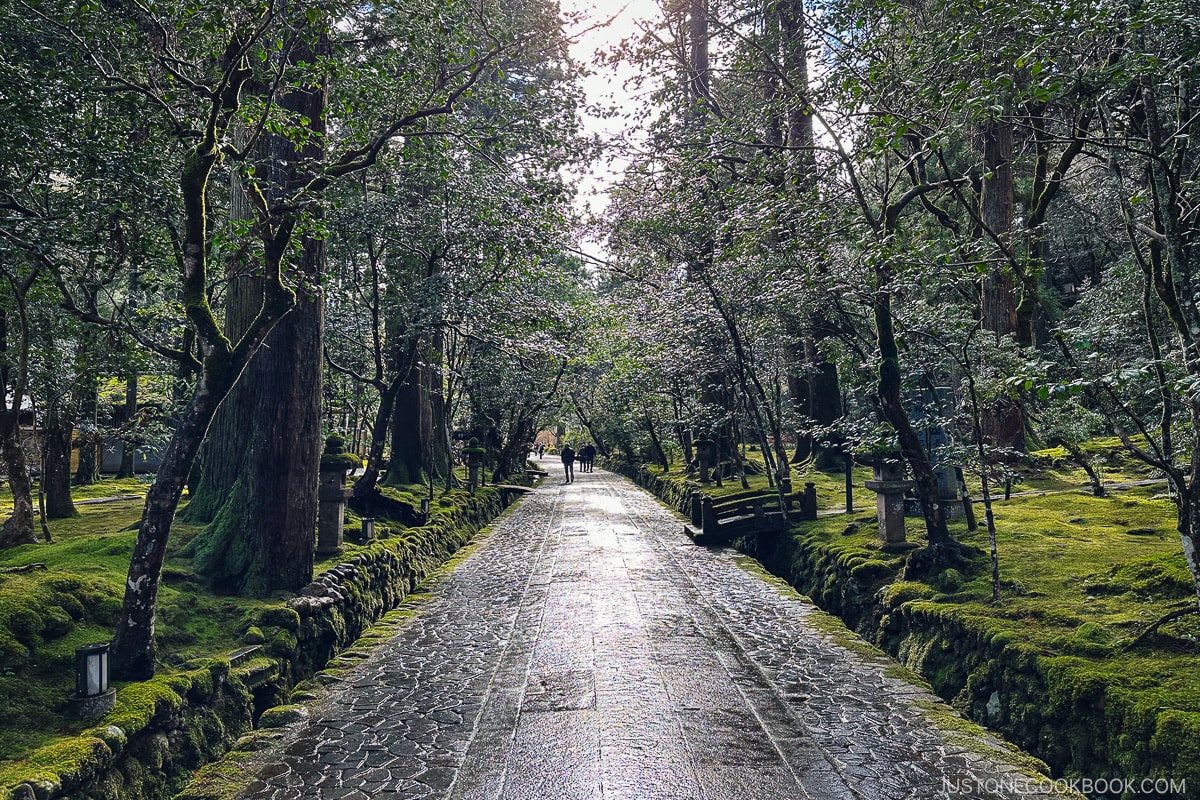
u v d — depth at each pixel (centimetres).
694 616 857
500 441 2784
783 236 1041
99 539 762
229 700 546
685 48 1503
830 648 723
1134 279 795
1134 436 838
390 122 825
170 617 628
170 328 848
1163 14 476
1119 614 553
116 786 407
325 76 724
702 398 1991
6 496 1545
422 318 1265
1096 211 1116
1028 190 1791
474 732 529
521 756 485
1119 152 600
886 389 820
